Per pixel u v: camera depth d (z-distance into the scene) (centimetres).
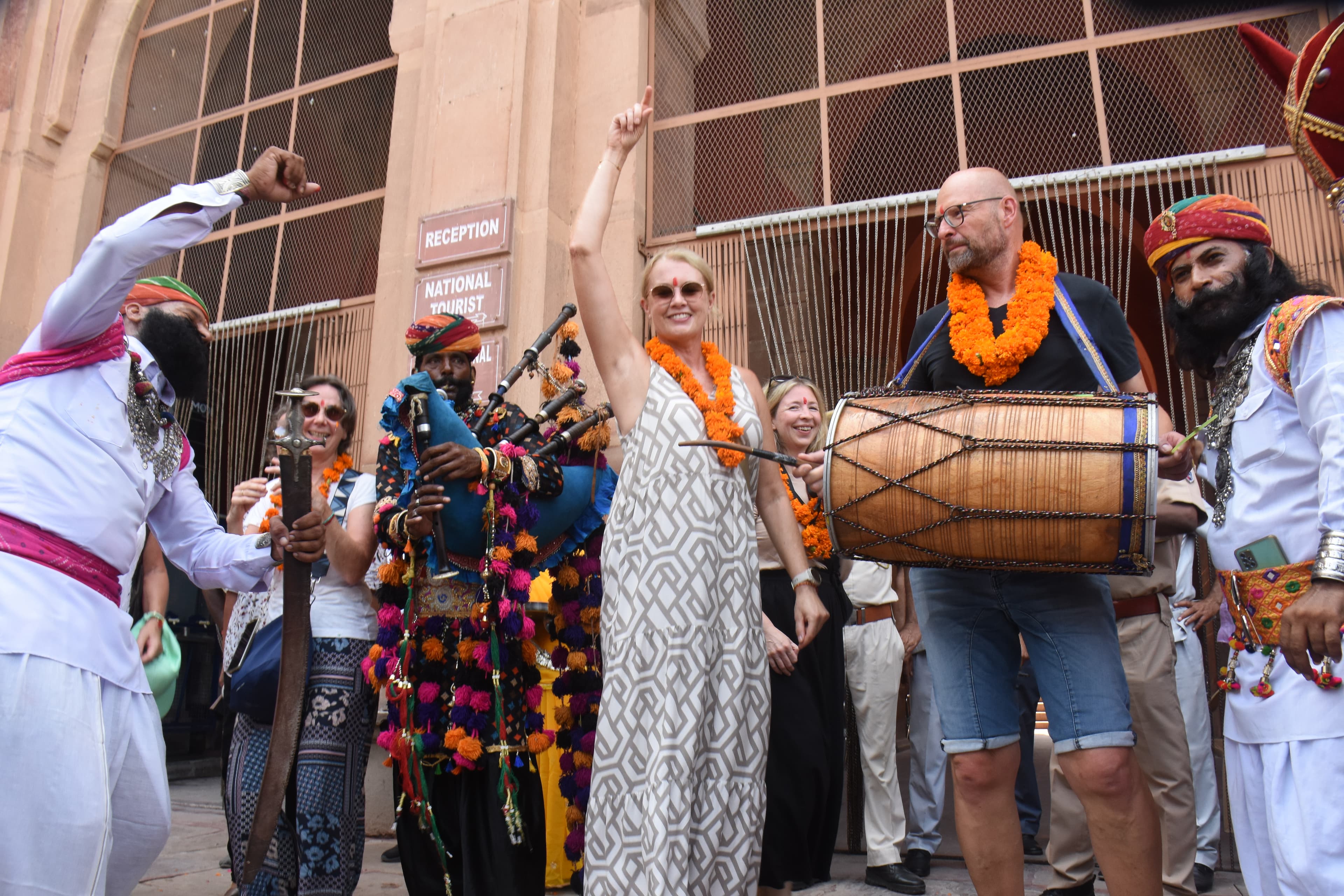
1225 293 200
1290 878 171
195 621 707
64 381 175
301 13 715
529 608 291
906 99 523
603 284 232
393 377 551
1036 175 487
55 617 162
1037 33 508
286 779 195
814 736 262
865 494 202
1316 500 177
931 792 368
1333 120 177
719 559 214
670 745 197
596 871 200
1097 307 228
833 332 507
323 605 275
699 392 228
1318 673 170
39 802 153
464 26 568
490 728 229
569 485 256
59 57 775
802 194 530
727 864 204
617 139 246
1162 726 308
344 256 636
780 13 562
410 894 236
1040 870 365
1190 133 462
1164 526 257
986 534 191
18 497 164
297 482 201
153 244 172
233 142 714
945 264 582
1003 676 229
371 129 657
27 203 742
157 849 184
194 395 213
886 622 367
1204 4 472
